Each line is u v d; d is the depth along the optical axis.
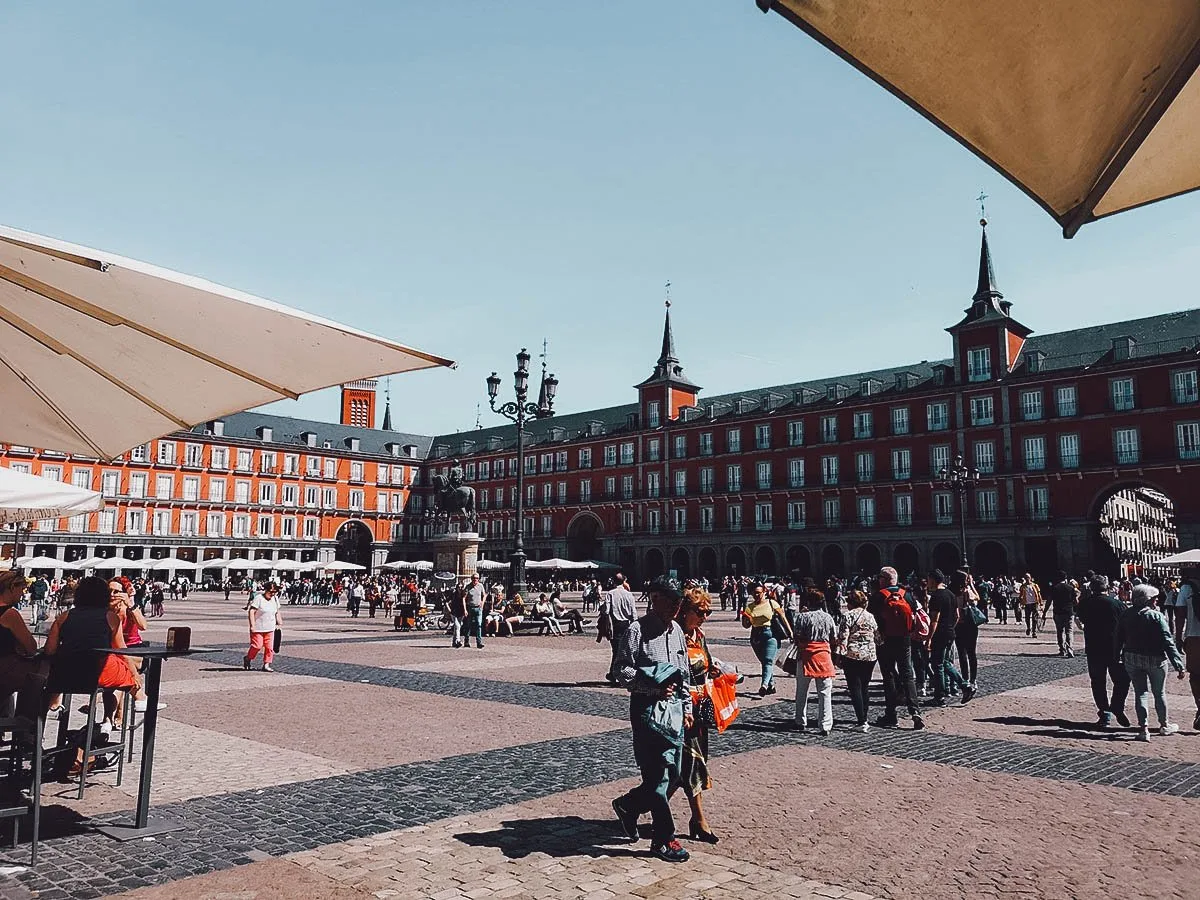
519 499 28.55
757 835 5.75
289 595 56.84
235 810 6.14
